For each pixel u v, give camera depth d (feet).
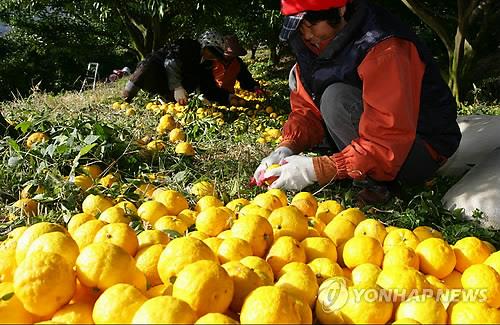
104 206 8.87
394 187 11.52
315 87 11.81
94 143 11.84
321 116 12.66
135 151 12.72
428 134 11.43
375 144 10.09
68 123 14.32
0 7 53.11
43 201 9.73
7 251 6.59
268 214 7.96
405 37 10.28
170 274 5.90
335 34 10.43
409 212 9.90
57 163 11.23
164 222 7.77
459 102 26.07
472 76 35.53
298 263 6.31
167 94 24.13
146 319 4.76
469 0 25.72
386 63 9.97
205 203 9.01
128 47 57.57
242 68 28.50
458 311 5.51
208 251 6.02
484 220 10.15
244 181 11.94
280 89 37.78
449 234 9.35
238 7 34.30
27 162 11.50
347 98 11.02
